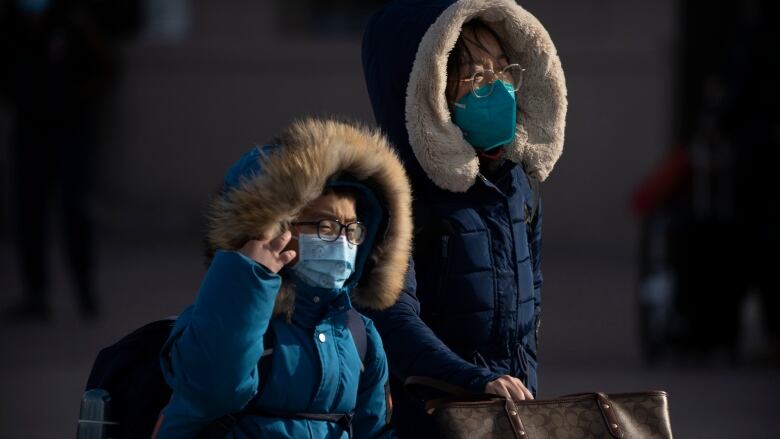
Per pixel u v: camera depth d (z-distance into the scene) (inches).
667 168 518.6
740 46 521.7
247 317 175.8
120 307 657.6
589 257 863.1
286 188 181.0
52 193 619.5
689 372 514.9
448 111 218.1
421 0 224.7
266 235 181.6
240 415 185.2
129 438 190.5
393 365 207.0
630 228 883.4
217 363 174.6
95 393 190.2
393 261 199.8
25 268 619.5
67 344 558.6
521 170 233.5
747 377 506.6
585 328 615.8
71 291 708.7
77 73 611.8
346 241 188.4
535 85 230.5
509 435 192.7
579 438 195.6
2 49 612.1
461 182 216.2
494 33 228.5
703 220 510.3
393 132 223.3
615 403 199.5
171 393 190.1
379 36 225.1
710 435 415.2
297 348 187.5
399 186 195.5
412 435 221.0
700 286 512.7
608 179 887.1
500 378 199.3
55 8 612.7
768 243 506.6
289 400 186.5
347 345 193.5
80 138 615.8
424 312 219.6
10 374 495.8
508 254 222.2
